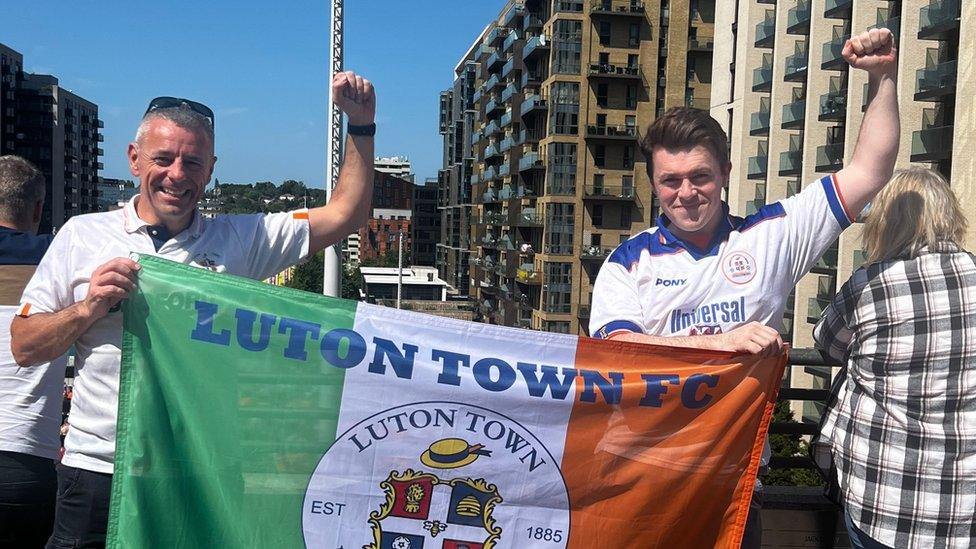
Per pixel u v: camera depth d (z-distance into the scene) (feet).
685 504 8.71
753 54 144.25
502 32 257.75
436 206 467.52
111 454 8.21
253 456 8.23
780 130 134.41
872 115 8.98
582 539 8.59
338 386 8.32
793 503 11.98
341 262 31.48
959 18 91.76
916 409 8.00
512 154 228.43
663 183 8.46
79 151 418.51
